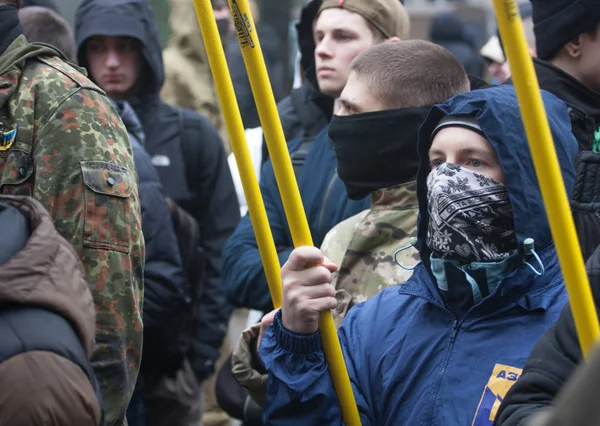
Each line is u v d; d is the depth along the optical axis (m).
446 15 8.09
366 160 2.97
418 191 2.53
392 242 2.92
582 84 3.31
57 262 1.90
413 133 2.94
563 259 1.89
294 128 4.26
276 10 10.88
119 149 2.65
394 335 2.51
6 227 1.94
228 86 2.46
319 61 3.87
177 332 4.07
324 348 2.48
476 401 2.29
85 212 2.55
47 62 2.68
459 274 2.40
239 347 2.84
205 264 4.66
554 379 1.96
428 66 2.98
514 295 2.36
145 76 4.76
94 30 4.61
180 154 4.74
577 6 3.27
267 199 3.78
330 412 2.47
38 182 2.56
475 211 2.38
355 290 2.92
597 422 1.19
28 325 1.81
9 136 2.60
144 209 3.95
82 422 1.80
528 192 2.34
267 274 2.57
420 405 2.35
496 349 2.33
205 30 2.44
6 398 1.75
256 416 3.29
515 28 1.87
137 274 2.66
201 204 4.79
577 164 2.63
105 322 2.54
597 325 1.89
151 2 8.64
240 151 2.50
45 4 5.07
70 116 2.60
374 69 2.99
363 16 3.85
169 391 4.16
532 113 1.88
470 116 2.42
